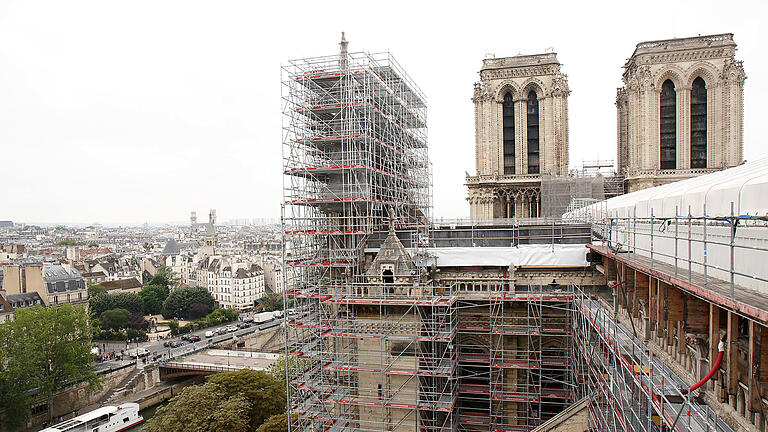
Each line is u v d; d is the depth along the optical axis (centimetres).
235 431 7744
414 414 5844
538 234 6550
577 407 4688
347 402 5872
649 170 11138
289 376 8469
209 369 12288
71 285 16812
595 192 11294
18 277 15062
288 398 6700
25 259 19750
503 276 6419
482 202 12350
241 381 8912
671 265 3500
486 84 12288
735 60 10806
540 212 12244
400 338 5616
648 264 3559
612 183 12344
